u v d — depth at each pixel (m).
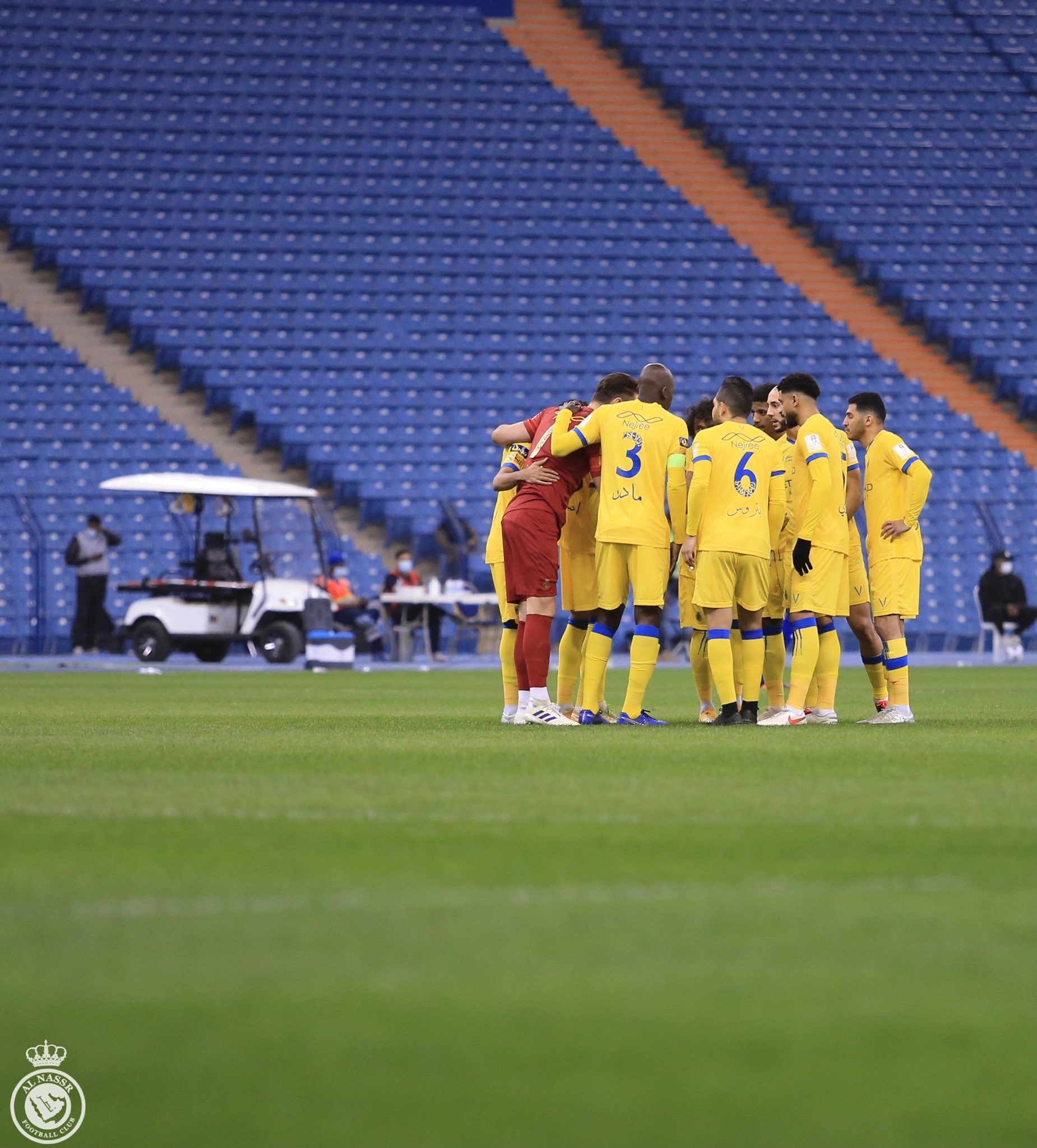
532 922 14.34
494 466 114.56
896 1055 10.66
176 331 117.50
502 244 127.06
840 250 130.75
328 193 127.19
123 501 106.81
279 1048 10.79
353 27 138.00
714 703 52.00
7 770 27.09
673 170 134.50
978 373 124.56
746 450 37.00
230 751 30.77
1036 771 26.61
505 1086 10.06
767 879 16.39
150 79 131.12
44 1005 11.76
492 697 54.88
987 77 143.50
